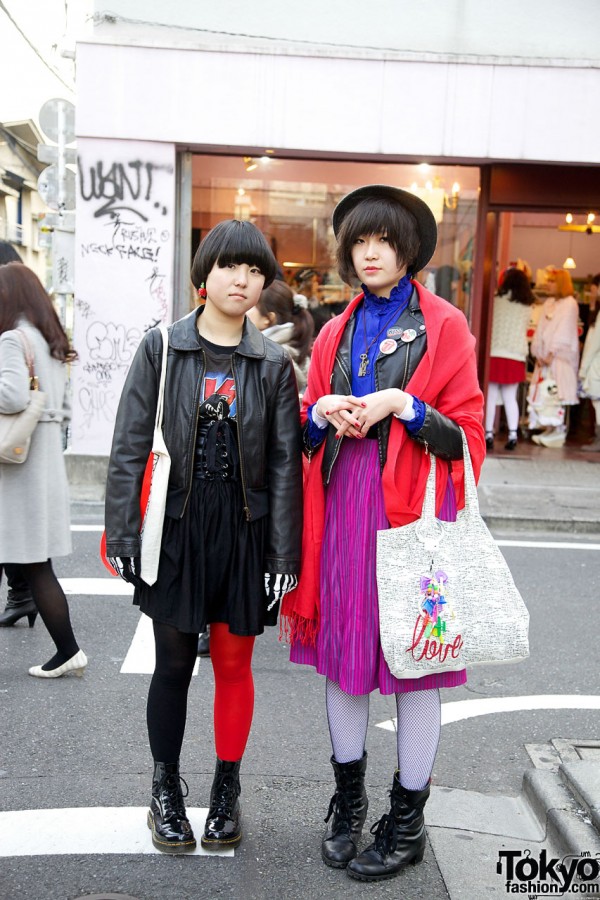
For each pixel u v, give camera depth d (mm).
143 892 2307
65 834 2562
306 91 7617
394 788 2443
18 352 3441
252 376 2369
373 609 2316
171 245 7707
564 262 10852
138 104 7527
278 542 2373
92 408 7785
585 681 3912
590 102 7711
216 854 2484
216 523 2344
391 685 2309
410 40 7793
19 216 21344
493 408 9438
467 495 2346
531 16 7797
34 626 4371
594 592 5234
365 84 7637
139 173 7613
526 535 6645
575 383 9727
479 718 3506
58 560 5555
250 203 8227
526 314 9297
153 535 2314
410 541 2273
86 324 7727
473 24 7797
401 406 2234
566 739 3297
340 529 2371
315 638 2477
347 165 8258
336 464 2410
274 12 7695
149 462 2377
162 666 2436
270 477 2404
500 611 2297
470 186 8430
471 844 2582
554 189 8461
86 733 3256
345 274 2508
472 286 8586
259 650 4211
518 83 7688
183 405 2332
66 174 7688
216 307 2344
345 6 7730
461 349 2367
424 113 7695
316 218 8297
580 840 2424
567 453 9398
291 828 2645
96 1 7566
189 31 7664
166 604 2350
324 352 2482
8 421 3375
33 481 3514
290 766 3053
